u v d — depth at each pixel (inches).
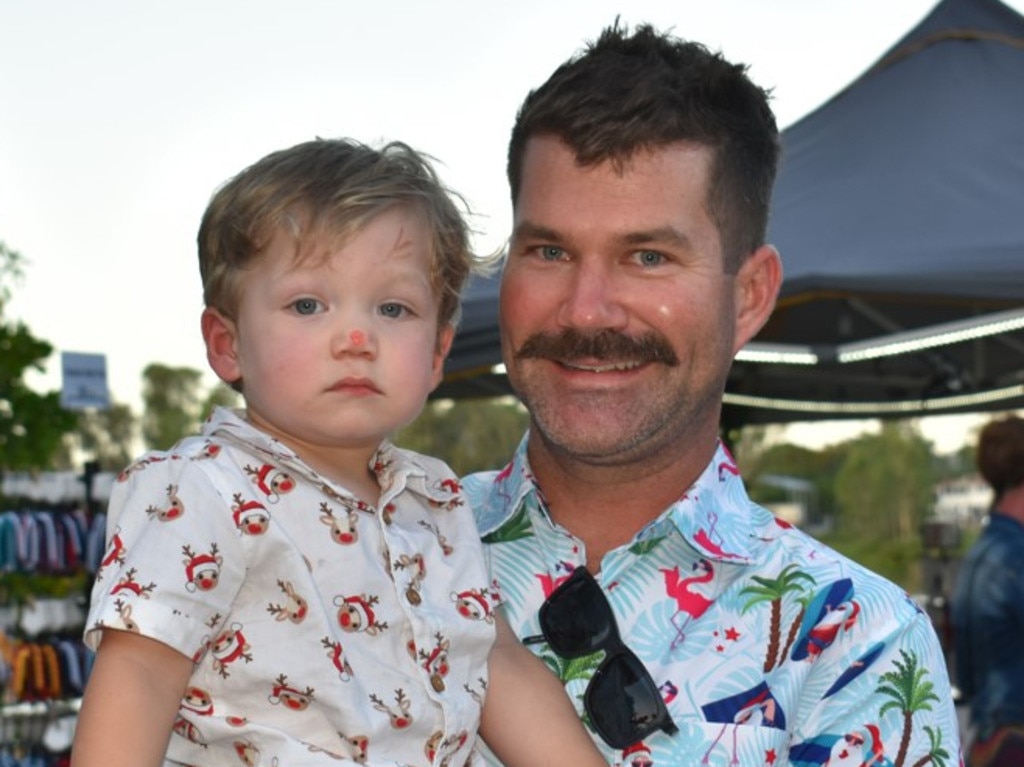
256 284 65.6
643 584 71.1
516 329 71.5
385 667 63.4
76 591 244.5
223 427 63.5
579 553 72.9
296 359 64.5
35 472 248.1
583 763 67.6
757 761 67.9
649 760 67.7
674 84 70.1
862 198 196.7
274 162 66.6
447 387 295.4
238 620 61.0
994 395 325.1
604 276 69.9
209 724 60.2
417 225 67.5
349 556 63.7
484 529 74.5
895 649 70.1
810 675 70.1
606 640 69.7
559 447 71.2
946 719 70.8
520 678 69.4
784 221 196.4
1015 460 198.1
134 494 61.1
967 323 230.7
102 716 56.9
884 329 263.7
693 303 70.2
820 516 1497.3
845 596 70.8
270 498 62.6
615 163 69.2
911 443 1769.2
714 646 69.8
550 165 70.4
